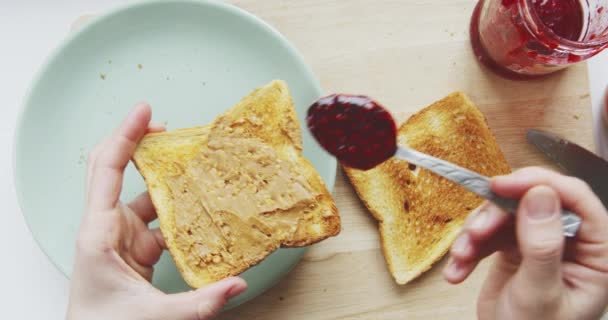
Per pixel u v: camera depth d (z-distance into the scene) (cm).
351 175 40
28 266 42
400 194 40
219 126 34
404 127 40
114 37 40
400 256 40
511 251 34
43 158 40
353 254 41
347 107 29
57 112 40
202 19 40
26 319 41
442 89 42
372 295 41
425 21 42
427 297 41
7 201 42
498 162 40
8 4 43
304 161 35
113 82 41
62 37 43
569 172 41
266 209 33
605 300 32
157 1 39
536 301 30
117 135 34
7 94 43
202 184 34
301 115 39
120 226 34
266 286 38
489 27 39
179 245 34
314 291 41
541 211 28
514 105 42
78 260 33
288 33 42
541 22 37
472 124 40
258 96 35
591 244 31
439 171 29
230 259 33
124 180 40
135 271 35
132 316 32
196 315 32
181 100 41
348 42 42
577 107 42
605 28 39
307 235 34
